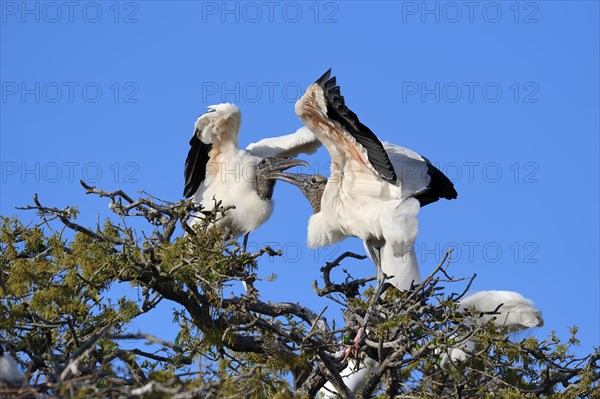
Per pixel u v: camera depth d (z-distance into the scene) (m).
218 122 15.30
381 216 13.30
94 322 11.84
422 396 11.78
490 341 11.77
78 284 12.00
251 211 15.61
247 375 9.06
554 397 11.87
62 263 12.08
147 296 12.15
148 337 8.83
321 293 13.30
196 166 15.80
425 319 12.18
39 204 12.20
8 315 11.54
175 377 8.98
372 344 11.91
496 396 11.72
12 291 11.77
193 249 12.12
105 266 11.84
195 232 12.45
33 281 11.81
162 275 11.85
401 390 12.27
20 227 12.63
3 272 12.24
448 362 12.42
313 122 13.12
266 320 12.21
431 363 12.09
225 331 11.80
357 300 12.20
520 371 12.33
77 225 12.04
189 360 11.70
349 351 12.01
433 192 15.07
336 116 12.73
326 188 13.88
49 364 11.51
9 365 9.02
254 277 12.30
